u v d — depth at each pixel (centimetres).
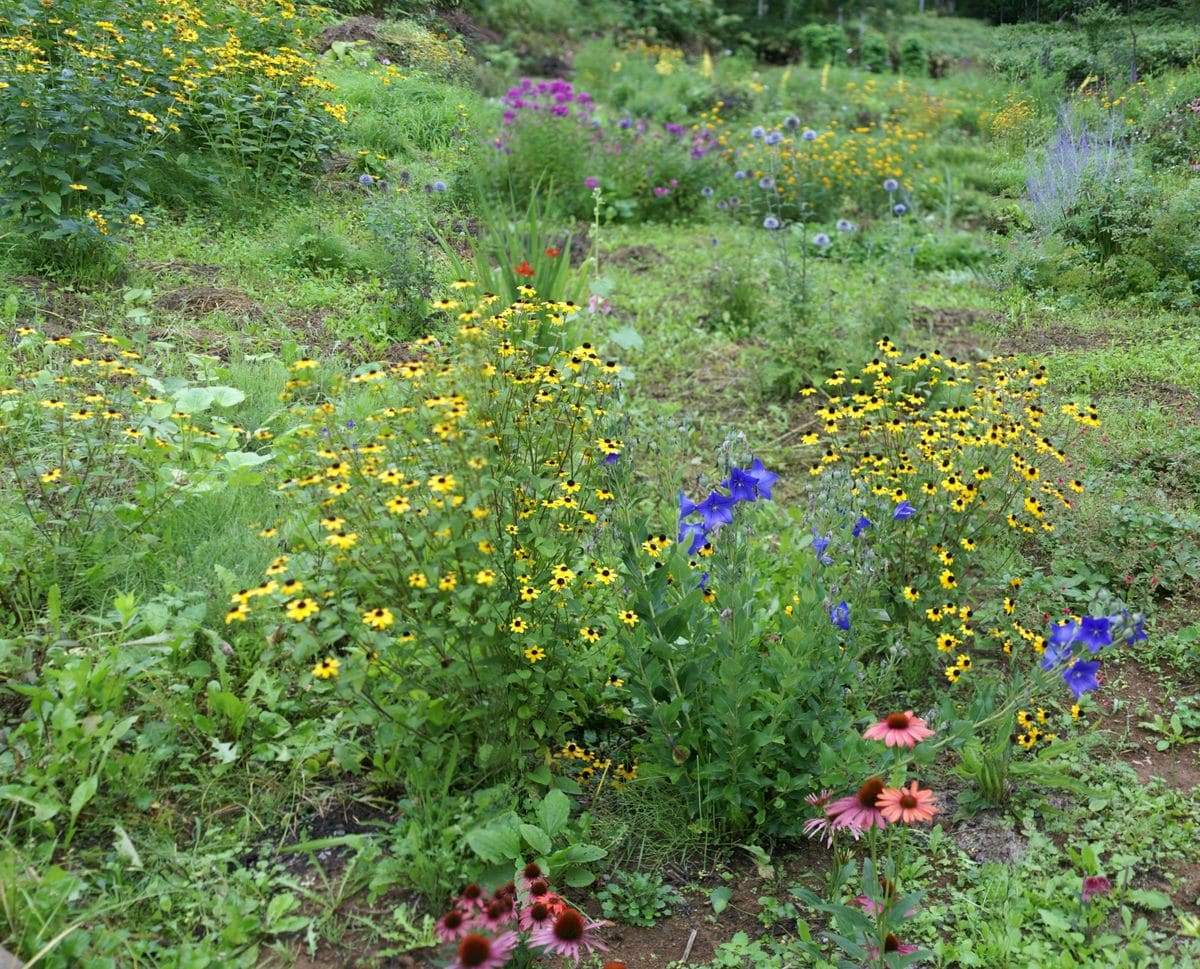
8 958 193
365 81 929
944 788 278
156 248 585
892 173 989
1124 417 486
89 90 584
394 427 271
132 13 706
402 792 254
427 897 228
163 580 306
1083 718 304
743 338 629
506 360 284
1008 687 290
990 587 359
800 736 258
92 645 273
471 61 1212
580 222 932
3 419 334
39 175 556
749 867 254
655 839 260
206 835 236
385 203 648
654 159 999
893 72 1723
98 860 225
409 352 523
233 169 688
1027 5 1238
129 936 210
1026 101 1037
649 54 1686
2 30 681
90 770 240
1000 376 453
